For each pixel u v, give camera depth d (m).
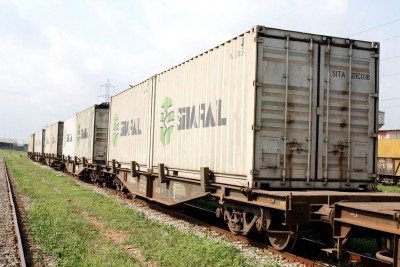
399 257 5.64
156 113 14.38
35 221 11.65
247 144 8.66
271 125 8.59
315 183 8.84
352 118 9.21
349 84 9.16
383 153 38.59
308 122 8.87
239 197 9.24
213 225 11.91
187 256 8.08
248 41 8.89
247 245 9.37
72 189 21.20
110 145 20.66
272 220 8.51
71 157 32.41
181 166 12.03
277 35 8.70
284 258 8.34
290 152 8.69
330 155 9.00
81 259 7.94
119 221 12.01
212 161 10.24
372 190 9.31
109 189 21.70
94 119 24.52
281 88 8.67
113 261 7.73
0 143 171.25
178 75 12.67
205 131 10.67
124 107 18.52
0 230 10.71
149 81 15.27
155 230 10.84
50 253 8.47
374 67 9.46
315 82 8.95
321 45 9.03
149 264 7.83
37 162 60.72
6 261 7.87
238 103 9.20
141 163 15.63
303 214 7.80
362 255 8.44
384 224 5.81
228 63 9.72
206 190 10.18
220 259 7.92
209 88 10.59
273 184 8.53
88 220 12.40
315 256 8.75
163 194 13.73
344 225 6.70
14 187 21.61
